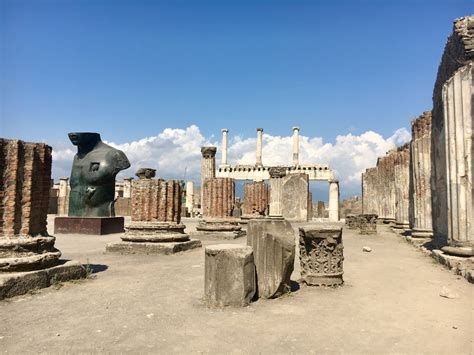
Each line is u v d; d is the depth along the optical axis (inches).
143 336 199.3
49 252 329.4
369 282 338.0
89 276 357.1
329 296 287.4
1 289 271.6
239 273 257.4
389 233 902.4
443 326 217.3
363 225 868.0
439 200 538.3
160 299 275.3
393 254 531.2
